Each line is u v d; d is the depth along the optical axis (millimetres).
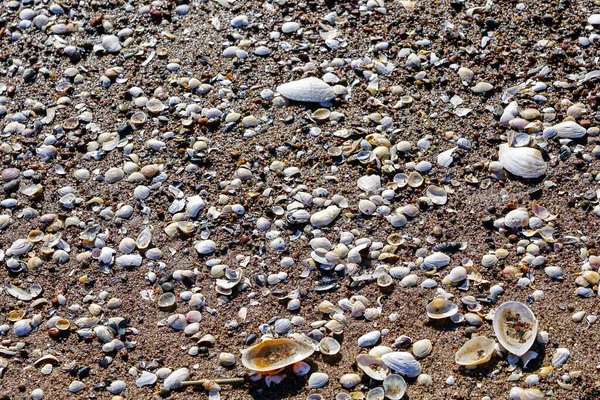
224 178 1165
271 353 1064
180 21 1281
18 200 1165
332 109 1203
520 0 1270
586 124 1176
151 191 1161
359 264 1112
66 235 1143
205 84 1226
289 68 1233
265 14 1278
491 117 1191
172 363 1072
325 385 1055
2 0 1317
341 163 1168
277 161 1169
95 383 1064
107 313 1098
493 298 1088
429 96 1208
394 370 1057
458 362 1058
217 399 1054
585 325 1071
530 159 1152
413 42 1246
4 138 1207
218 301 1100
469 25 1257
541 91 1204
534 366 1054
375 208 1140
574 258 1105
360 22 1267
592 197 1135
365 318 1085
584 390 1041
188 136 1192
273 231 1133
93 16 1294
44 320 1098
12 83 1246
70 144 1196
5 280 1121
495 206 1137
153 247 1132
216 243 1130
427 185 1152
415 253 1116
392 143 1177
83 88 1236
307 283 1105
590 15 1254
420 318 1084
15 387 1064
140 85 1231
